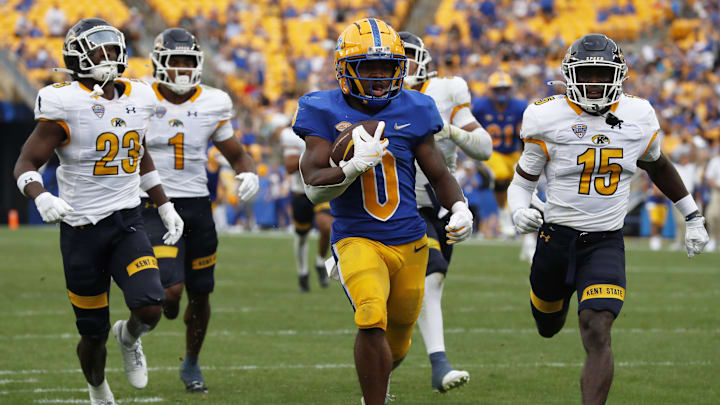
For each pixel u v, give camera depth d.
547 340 27.05
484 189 69.25
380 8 95.81
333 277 16.58
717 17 88.00
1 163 86.62
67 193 17.97
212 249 22.02
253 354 24.97
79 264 17.86
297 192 38.50
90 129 17.73
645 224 69.88
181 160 21.91
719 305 34.12
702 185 63.47
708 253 56.59
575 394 20.19
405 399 19.75
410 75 22.67
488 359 24.23
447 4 95.12
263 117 84.06
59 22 88.75
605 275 16.70
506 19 92.88
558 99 17.48
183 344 26.58
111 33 17.86
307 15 95.69
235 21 93.69
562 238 17.45
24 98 82.38
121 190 18.19
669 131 74.06
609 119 17.02
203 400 19.64
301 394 20.17
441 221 22.16
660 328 28.98
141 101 18.52
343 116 15.82
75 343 26.20
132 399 19.73
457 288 39.09
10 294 37.09
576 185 17.27
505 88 42.00
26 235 70.62
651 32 91.31
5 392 20.12
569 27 92.56
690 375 22.03
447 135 21.44
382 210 15.96
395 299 16.38
